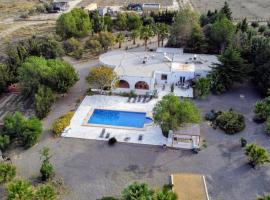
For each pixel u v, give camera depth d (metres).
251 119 64.06
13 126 56.09
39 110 63.47
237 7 134.50
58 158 53.75
